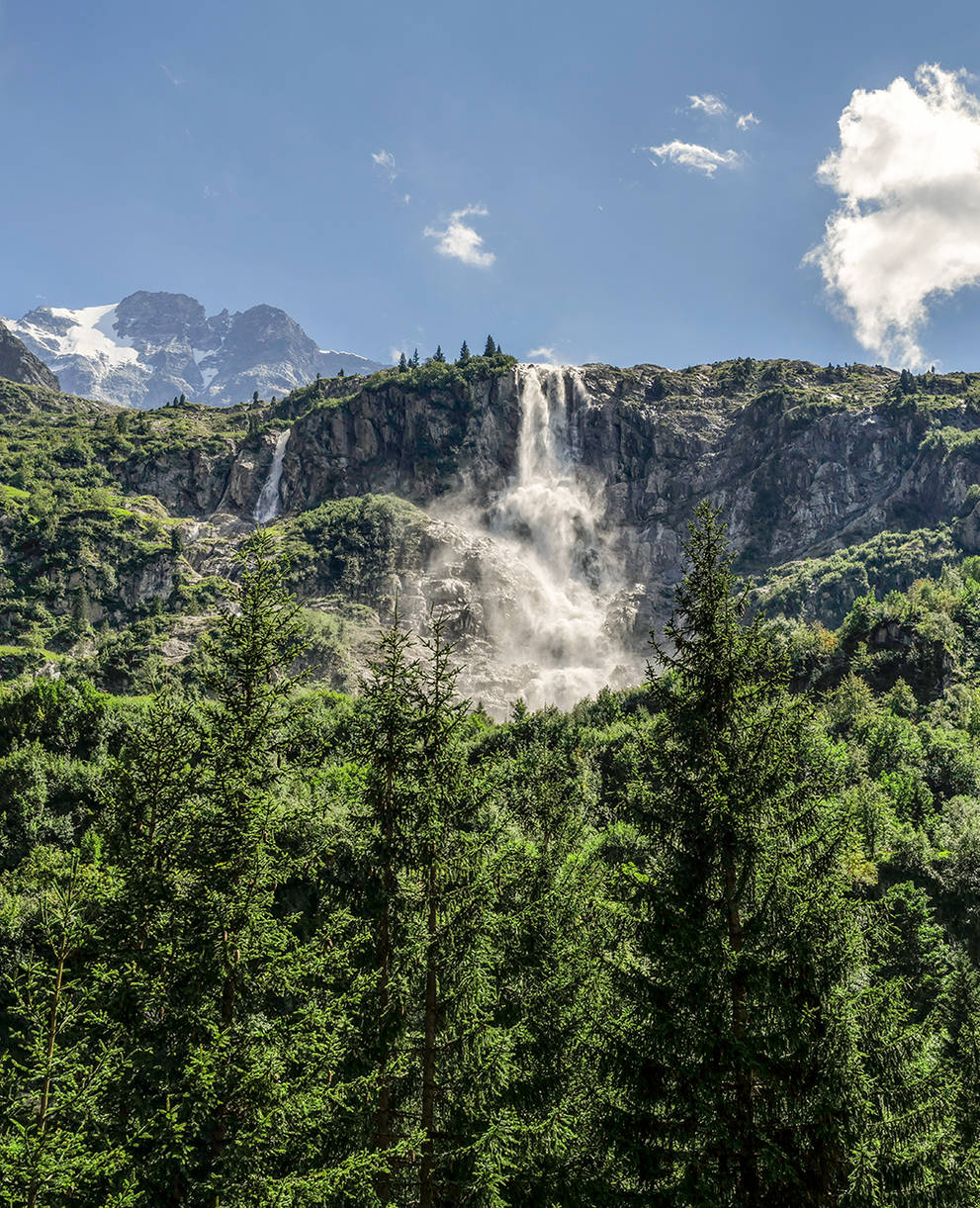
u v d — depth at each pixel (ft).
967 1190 61.11
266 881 75.31
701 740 74.69
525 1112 81.25
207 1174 65.77
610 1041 69.05
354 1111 70.18
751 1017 67.36
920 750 278.05
